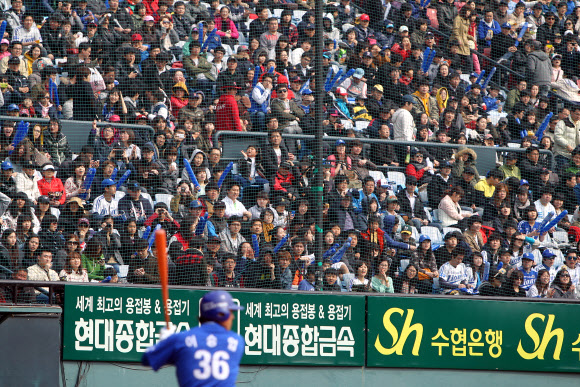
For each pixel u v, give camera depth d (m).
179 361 18.77
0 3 43.75
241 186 39.16
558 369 36.50
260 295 33.50
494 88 51.91
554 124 50.72
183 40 49.09
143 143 39.72
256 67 44.72
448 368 35.31
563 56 53.69
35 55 42.72
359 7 51.56
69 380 31.25
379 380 34.62
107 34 43.94
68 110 40.78
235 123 42.12
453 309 35.56
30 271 33.19
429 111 48.00
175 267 34.31
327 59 46.97
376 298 34.78
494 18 54.69
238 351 19.05
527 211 43.06
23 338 30.05
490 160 44.72
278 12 50.97
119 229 35.34
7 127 36.59
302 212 36.16
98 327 31.77
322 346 34.03
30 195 36.16
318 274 34.75
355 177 40.34
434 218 42.34
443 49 51.62
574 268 41.91
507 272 39.62
